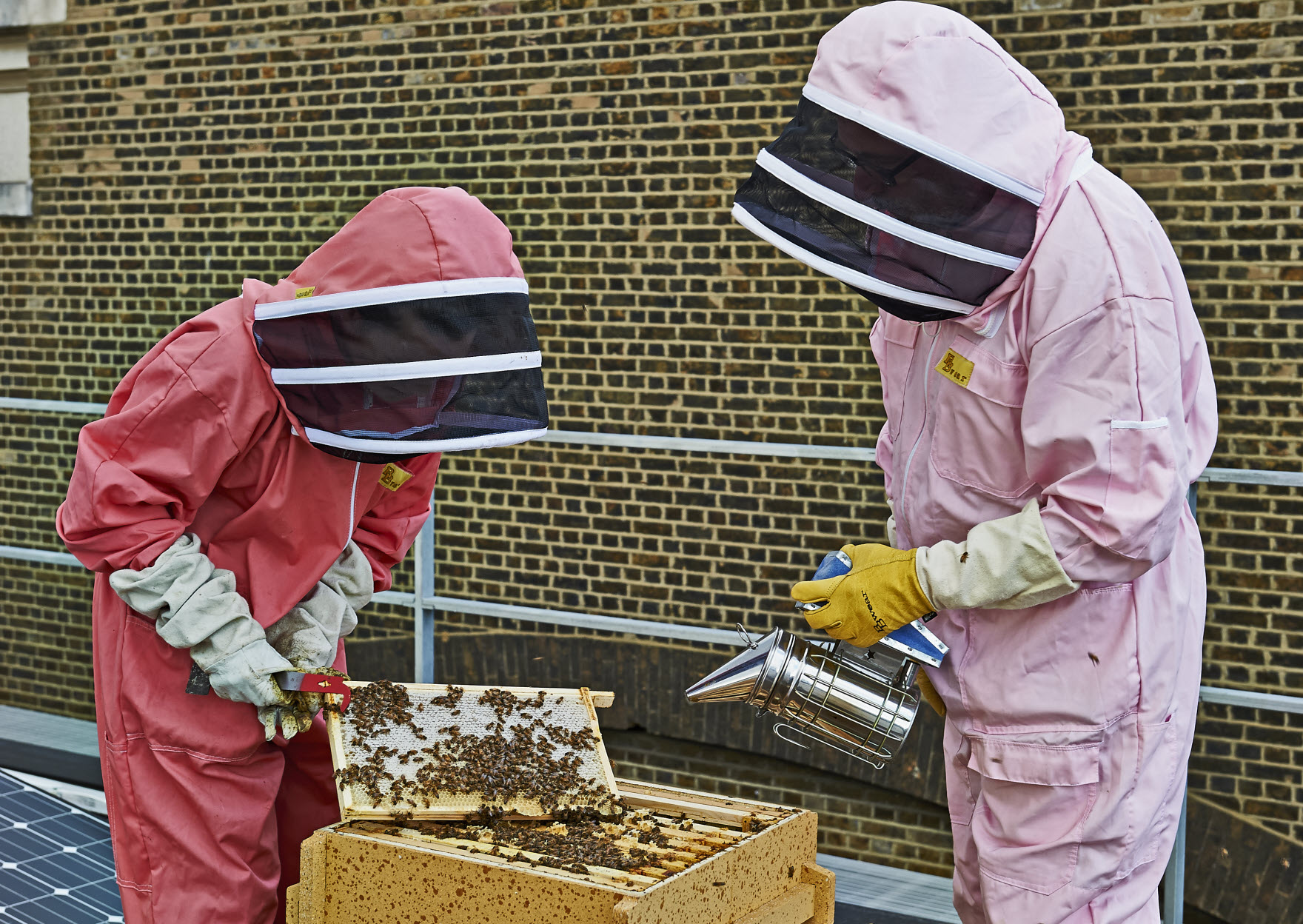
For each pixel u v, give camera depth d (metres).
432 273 1.91
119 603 2.19
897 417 2.24
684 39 5.62
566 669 6.13
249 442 2.12
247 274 6.61
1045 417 1.86
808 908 1.96
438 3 6.06
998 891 2.00
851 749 2.11
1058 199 1.87
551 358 6.10
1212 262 4.89
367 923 1.84
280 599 2.23
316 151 6.39
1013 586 1.87
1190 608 2.02
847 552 2.08
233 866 2.23
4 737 4.15
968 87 1.80
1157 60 4.86
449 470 6.36
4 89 7.00
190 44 6.58
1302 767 4.94
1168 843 2.04
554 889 1.64
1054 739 1.94
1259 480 2.59
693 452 5.85
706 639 3.10
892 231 1.80
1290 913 4.91
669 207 5.76
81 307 6.98
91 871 3.05
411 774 1.97
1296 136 4.70
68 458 7.03
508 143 6.03
